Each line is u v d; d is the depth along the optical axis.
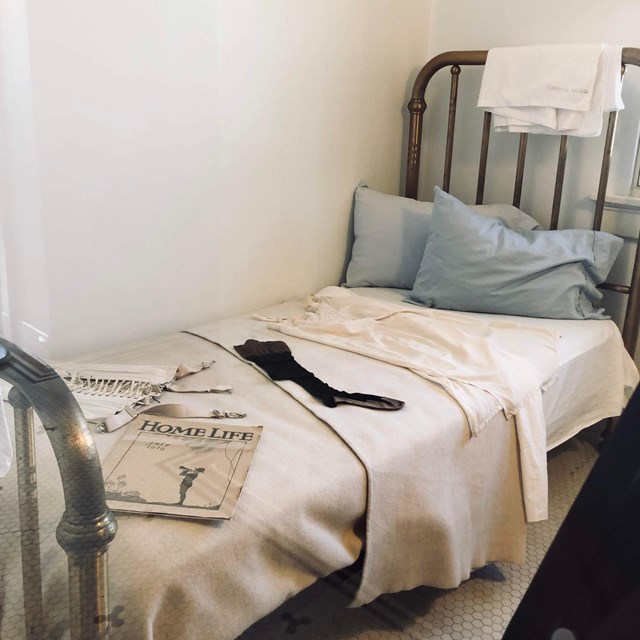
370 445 1.21
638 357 2.04
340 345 1.67
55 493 0.90
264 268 2.05
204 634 0.92
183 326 1.79
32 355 1.07
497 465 1.42
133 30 1.59
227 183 1.88
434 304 2.00
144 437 1.16
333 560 1.09
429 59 2.42
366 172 2.33
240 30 1.83
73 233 1.51
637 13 1.94
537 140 2.19
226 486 1.05
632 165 2.03
